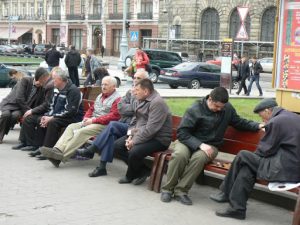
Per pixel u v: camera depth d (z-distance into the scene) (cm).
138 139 690
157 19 5584
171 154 667
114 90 794
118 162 827
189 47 5112
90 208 618
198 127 659
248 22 4747
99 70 1136
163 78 2514
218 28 5003
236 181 601
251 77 2161
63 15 6881
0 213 595
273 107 605
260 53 4594
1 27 7975
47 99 871
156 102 685
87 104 927
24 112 912
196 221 590
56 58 2108
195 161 639
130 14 5894
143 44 5541
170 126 700
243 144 657
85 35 6575
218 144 662
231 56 2119
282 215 616
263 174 583
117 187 697
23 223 569
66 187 691
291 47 1064
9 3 7800
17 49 5644
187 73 2459
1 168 769
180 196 645
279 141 581
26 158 831
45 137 829
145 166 716
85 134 771
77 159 827
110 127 738
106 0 6234
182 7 5241
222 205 640
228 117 656
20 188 681
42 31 7238
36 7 7344
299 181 576
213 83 2517
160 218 595
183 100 1504
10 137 984
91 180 724
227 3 4878
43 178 726
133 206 629
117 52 6197
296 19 1052
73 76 2016
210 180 714
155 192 680
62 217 589
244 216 600
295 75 1062
